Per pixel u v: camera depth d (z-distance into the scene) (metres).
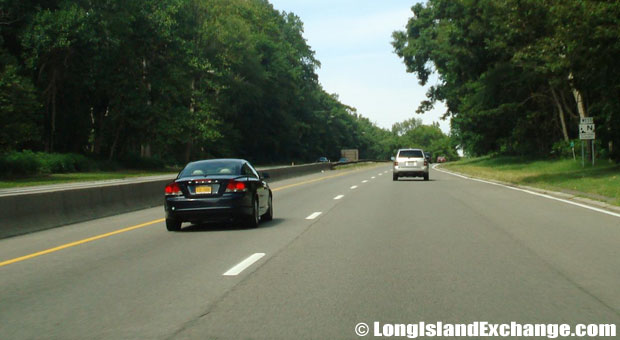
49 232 14.05
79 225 15.45
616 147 33.94
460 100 60.41
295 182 36.25
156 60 62.34
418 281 7.56
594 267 8.40
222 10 76.50
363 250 10.09
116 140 62.38
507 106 50.28
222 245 11.11
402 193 24.38
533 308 6.20
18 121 45.38
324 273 8.16
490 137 60.47
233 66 79.31
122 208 19.00
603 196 19.55
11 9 50.25
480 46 38.59
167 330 5.57
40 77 53.84
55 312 6.38
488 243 10.69
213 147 83.69
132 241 12.03
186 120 61.47
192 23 66.12
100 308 6.50
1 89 44.06
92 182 40.12
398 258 9.26
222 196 13.28
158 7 60.31
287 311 6.18
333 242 11.09
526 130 54.97
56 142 58.56
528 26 27.39
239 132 90.56
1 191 30.08
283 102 97.25
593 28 23.28
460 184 31.06
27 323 5.96
